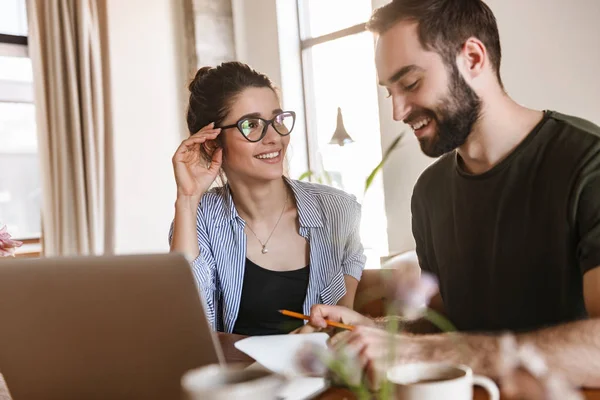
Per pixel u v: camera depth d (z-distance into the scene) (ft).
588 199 3.57
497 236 4.09
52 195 12.05
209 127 5.69
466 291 4.36
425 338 3.08
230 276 5.56
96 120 12.30
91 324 2.73
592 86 8.61
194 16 14.11
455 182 4.41
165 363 2.68
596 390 2.68
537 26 9.18
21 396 2.93
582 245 3.51
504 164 4.03
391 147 2.24
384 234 12.57
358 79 14.03
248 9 15.37
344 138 12.62
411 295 2.35
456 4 3.87
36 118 11.89
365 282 5.82
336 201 5.88
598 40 8.46
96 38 12.34
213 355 2.63
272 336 3.59
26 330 2.83
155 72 13.82
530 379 2.34
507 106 4.05
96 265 2.70
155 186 13.76
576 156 3.70
